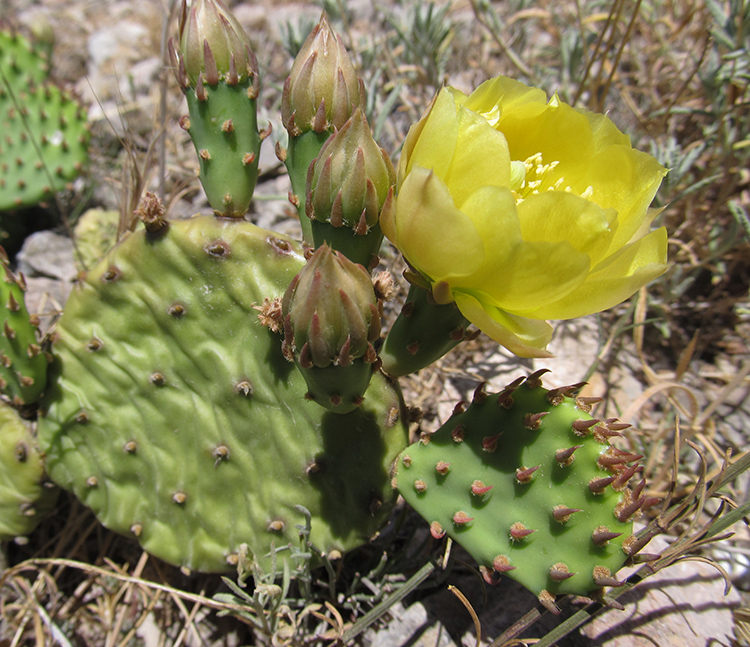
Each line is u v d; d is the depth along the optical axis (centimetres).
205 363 18
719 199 27
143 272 18
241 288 17
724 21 26
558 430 14
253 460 18
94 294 18
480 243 12
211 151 17
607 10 37
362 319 13
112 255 18
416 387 26
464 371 26
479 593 19
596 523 13
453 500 15
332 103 15
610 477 13
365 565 20
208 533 19
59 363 19
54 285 32
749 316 28
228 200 17
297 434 17
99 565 23
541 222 12
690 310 28
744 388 26
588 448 13
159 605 22
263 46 44
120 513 20
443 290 13
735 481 23
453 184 13
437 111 12
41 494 21
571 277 12
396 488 16
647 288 27
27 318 18
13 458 20
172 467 19
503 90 14
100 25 52
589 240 12
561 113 14
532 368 26
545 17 38
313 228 15
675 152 26
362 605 20
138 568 22
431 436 15
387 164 14
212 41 16
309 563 18
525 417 14
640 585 19
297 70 15
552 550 14
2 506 21
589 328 28
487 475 14
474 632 19
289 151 16
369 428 17
